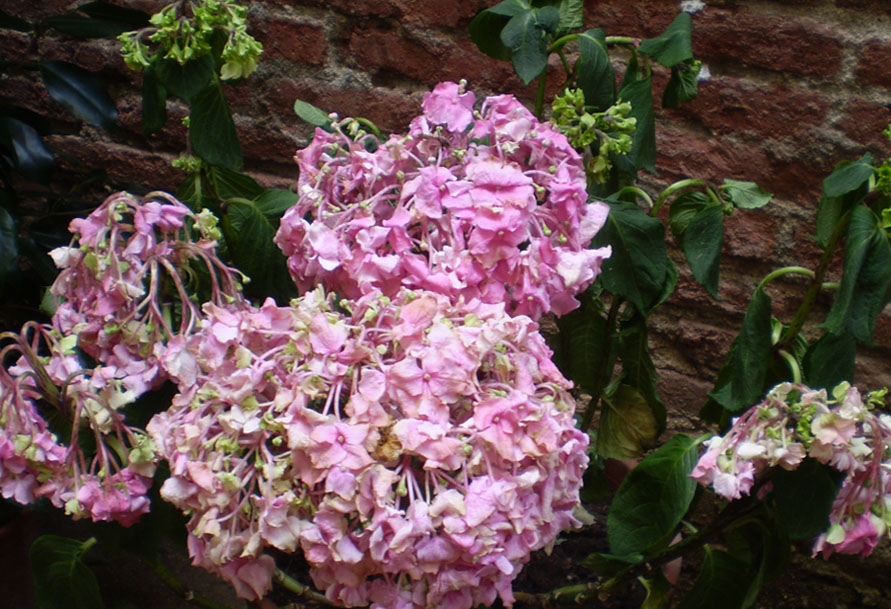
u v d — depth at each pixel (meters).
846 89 1.73
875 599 1.84
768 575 1.60
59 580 1.56
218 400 1.37
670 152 1.81
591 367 1.67
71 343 1.43
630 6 1.77
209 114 1.55
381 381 1.35
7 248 1.72
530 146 1.48
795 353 1.59
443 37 1.83
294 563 1.80
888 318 1.77
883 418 1.44
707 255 1.53
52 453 1.42
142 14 1.76
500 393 1.37
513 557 1.36
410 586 1.37
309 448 1.33
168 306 1.47
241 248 1.59
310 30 1.87
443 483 1.35
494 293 1.42
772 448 1.42
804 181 1.77
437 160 1.47
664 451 1.53
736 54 1.76
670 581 1.72
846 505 1.44
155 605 1.77
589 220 1.47
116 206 1.43
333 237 1.42
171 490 1.37
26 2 1.94
